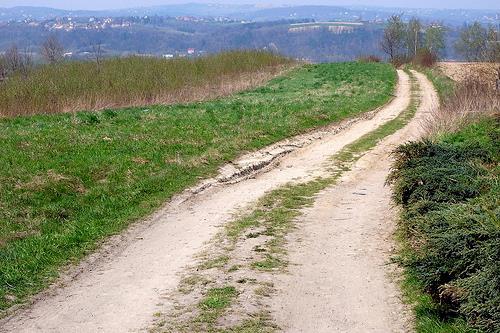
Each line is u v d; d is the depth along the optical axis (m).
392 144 22.48
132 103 28.84
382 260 10.99
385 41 79.00
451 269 8.45
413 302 9.13
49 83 28.09
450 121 20.11
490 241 8.01
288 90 37.75
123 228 12.58
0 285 9.58
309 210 14.24
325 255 11.26
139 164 16.59
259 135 21.34
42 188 14.05
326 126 25.16
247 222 13.14
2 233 11.77
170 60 41.16
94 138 18.92
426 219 9.95
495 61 34.16
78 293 9.50
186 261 10.80
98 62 36.91
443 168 12.36
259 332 8.04
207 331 8.04
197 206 14.40
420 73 56.94
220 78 41.03
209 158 17.78
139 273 10.28
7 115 24.16
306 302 9.15
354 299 9.32
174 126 21.81
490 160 14.34
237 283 9.69
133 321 8.40
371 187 16.53
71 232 11.92
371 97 34.22
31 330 8.25
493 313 7.28
